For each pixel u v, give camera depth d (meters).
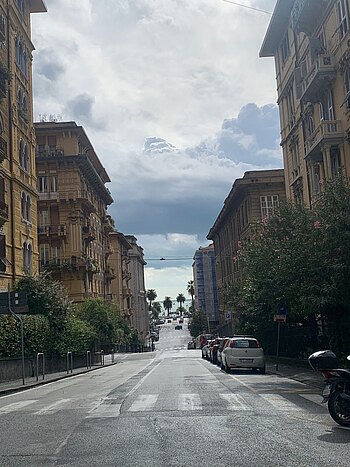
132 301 129.25
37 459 8.50
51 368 35.72
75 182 62.72
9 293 25.30
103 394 18.09
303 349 33.38
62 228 61.69
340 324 22.98
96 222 74.69
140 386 20.20
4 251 34.75
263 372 26.91
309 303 21.06
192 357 55.00
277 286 24.66
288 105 41.91
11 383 25.88
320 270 20.80
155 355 68.44
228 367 26.94
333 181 22.23
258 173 57.75
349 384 10.80
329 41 32.00
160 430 10.58
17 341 29.31
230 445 9.07
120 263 101.25
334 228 20.58
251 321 37.28
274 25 41.22
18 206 38.34
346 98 29.67
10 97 37.84
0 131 35.28
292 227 25.48
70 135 64.06
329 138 30.28
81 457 8.55
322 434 9.90
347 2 29.00
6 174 36.25
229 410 13.01
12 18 38.81
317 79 31.61
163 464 7.92
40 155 62.72
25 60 41.97
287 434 9.92
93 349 48.06
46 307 36.09
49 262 61.75
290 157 41.88
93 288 69.31
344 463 7.76
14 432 11.08
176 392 17.38
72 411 13.96
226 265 76.81
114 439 9.88
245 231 59.72
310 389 18.09
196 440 9.54
